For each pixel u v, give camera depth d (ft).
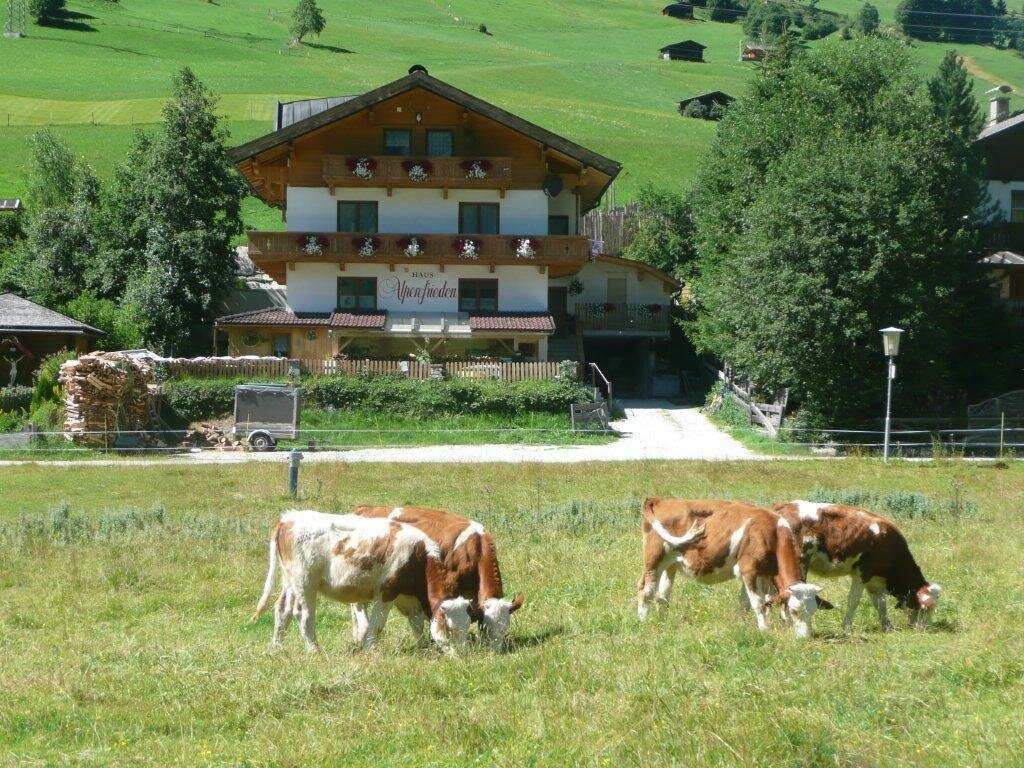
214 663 34.14
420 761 24.86
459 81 398.42
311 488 85.76
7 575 53.16
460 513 70.64
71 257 175.22
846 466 99.50
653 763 23.80
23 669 34.30
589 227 205.05
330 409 132.98
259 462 104.58
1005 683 29.58
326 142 152.76
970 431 114.11
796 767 23.66
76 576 52.08
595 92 406.00
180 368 137.08
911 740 25.05
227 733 27.48
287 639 39.47
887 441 103.91
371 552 36.40
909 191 120.98
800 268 119.14
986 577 47.16
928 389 124.06
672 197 196.85
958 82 170.71
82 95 345.72
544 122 334.44
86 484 90.02
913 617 40.11
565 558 54.85
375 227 153.99
